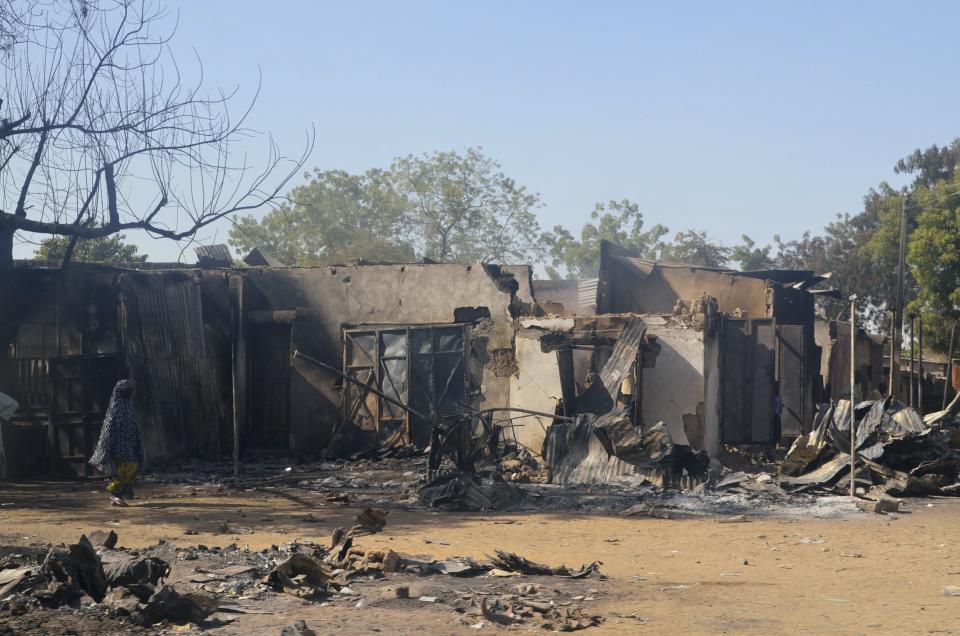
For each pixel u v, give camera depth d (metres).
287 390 22.08
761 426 21.95
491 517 13.07
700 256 75.50
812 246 70.88
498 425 18.75
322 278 21.89
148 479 17.88
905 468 16.86
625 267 25.97
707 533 11.60
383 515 9.15
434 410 20.41
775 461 21.12
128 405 14.16
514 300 20.30
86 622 5.96
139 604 6.22
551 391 18.88
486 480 15.08
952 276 44.75
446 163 73.81
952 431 17.78
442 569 8.03
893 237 54.59
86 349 20.20
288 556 8.19
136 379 19.83
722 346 21.98
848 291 61.00
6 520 12.09
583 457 16.45
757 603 7.11
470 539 10.79
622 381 18.05
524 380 19.34
